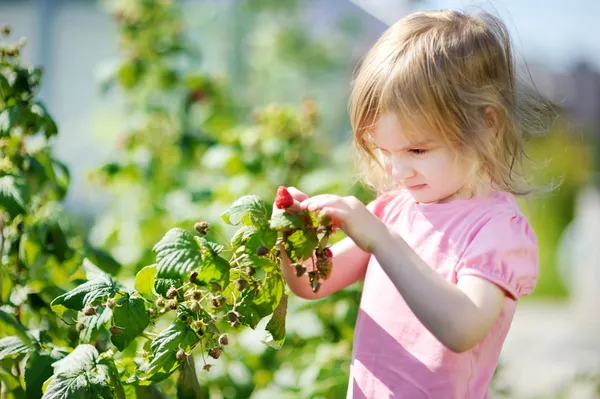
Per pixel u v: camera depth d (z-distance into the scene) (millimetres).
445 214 1343
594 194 7520
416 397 1285
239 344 2273
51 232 1772
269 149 2789
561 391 3361
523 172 1492
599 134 10953
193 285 1271
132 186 3229
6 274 1668
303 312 2373
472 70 1316
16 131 1766
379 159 1502
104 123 3988
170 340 1225
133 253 2863
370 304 1392
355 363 1382
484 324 1177
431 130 1266
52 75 6398
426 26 1355
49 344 1452
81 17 6402
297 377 2160
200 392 1350
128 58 3336
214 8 6664
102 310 1293
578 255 7207
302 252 1203
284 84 7172
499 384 2523
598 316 6543
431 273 1190
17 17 6445
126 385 1380
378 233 1210
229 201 2748
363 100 1320
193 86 3365
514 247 1263
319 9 7562
